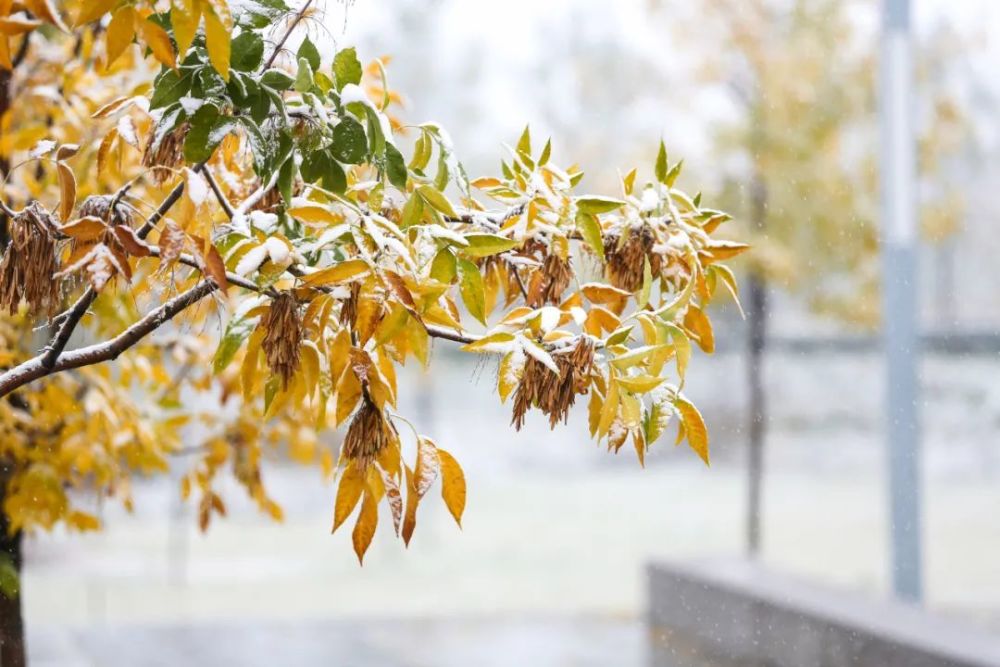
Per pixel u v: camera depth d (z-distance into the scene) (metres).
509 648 10.68
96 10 1.83
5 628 3.91
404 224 2.37
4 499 3.95
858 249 13.03
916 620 8.34
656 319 2.25
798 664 8.96
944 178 14.45
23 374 2.21
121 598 13.74
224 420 4.21
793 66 12.70
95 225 1.94
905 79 10.11
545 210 2.56
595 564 17.19
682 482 26.17
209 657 10.09
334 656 10.32
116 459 4.11
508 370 2.08
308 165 2.26
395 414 2.10
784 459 26.33
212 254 1.92
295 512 21.95
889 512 10.12
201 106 2.11
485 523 21.70
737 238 12.90
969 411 26.50
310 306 2.02
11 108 3.80
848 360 25.50
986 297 26.14
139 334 2.23
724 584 10.30
